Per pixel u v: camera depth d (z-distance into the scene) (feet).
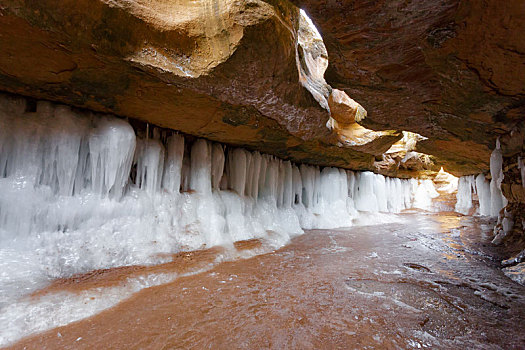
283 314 8.66
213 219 16.76
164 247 13.61
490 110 12.52
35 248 10.25
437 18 7.69
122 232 12.72
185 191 16.89
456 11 7.26
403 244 20.02
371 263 14.83
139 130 14.37
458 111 13.53
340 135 24.50
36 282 9.18
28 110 10.92
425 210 45.09
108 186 12.43
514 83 9.66
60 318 7.70
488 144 17.95
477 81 10.09
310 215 28.09
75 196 11.91
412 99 13.62
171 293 10.04
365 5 7.49
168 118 13.80
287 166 26.37
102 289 9.39
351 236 23.40
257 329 7.71
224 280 11.62
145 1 8.56
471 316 8.63
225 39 9.68
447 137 18.67
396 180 44.70
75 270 10.59
